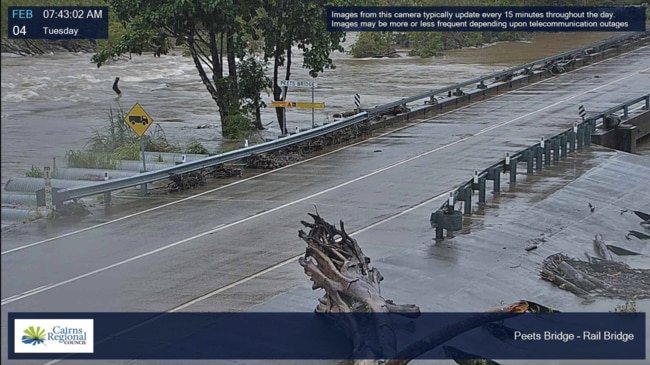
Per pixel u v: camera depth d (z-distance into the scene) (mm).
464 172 28500
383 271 18266
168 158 30672
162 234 21531
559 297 18500
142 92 59750
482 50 87500
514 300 17734
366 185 26875
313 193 25938
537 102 43875
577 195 26297
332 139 34062
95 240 21031
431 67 73188
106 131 38719
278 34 39031
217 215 23438
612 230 24172
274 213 23516
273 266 18641
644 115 39156
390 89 57625
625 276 20391
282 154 31422
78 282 17625
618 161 31047
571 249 21859
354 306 14773
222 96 39781
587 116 39000
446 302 16875
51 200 23422
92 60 38969
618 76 52469
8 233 21797
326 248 15562
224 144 37531
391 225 22125
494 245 20703
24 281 17719
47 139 38531
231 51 39312
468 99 44844
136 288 17219
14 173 30484
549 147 29938
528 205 24516
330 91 57250
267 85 40594
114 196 26234
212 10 36750
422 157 31203
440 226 20859
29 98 54812
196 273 18188
